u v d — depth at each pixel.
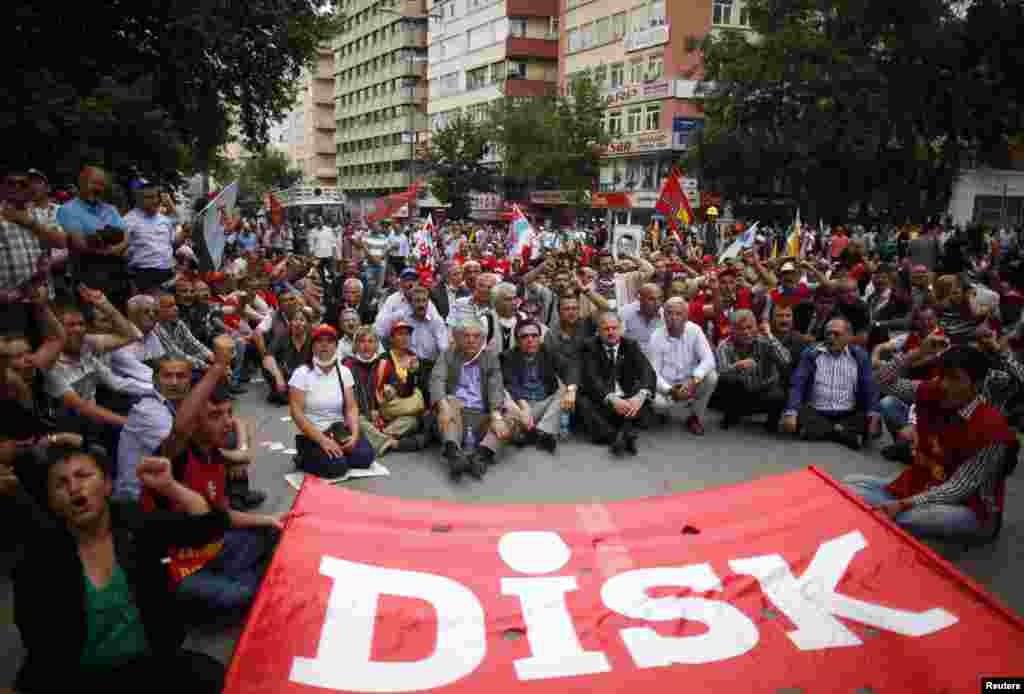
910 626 3.86
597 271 13.55
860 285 13.27
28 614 2.99
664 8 45.69
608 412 7.94
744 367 8.24
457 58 70.31
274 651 3.60
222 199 11.32
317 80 109.62
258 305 10.79
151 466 3.39
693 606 4.06
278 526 4.54
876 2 31.81
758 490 5.26
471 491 6.38
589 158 46.19
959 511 5.07
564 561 4.47
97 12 16.27
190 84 19.30
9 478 4.16
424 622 3.88
